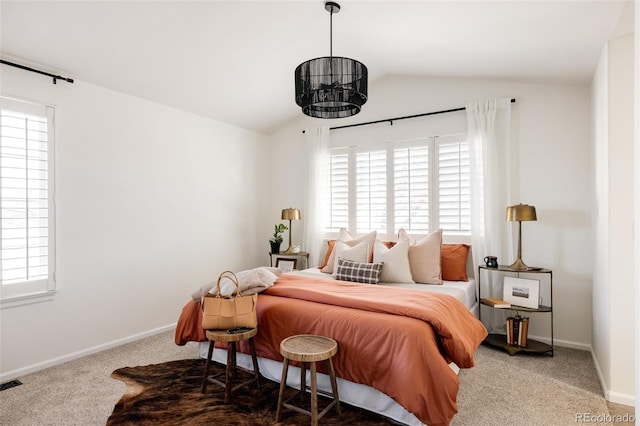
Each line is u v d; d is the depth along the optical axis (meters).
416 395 1.96
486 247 3.71
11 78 2.81
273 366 2.70
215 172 4.57
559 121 3.52
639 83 1.47
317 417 2.09
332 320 2.38
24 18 2.50
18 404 2.40
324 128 4.80
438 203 4.09
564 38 2.61
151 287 3.82
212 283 2.94
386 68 4.14
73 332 3.18
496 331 3.66
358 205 4.60
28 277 2.90
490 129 3.71
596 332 3.03
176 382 2.70
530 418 2.24
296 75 2.76
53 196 3.04
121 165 3.56
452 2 2.42
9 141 2.81
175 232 4.07
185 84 3.70
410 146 4.28
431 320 2.18
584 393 2.56
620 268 2.45
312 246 4.81
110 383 2.70
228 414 2.27
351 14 2.92
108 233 3.45
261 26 3.07
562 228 3.49
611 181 2.48
